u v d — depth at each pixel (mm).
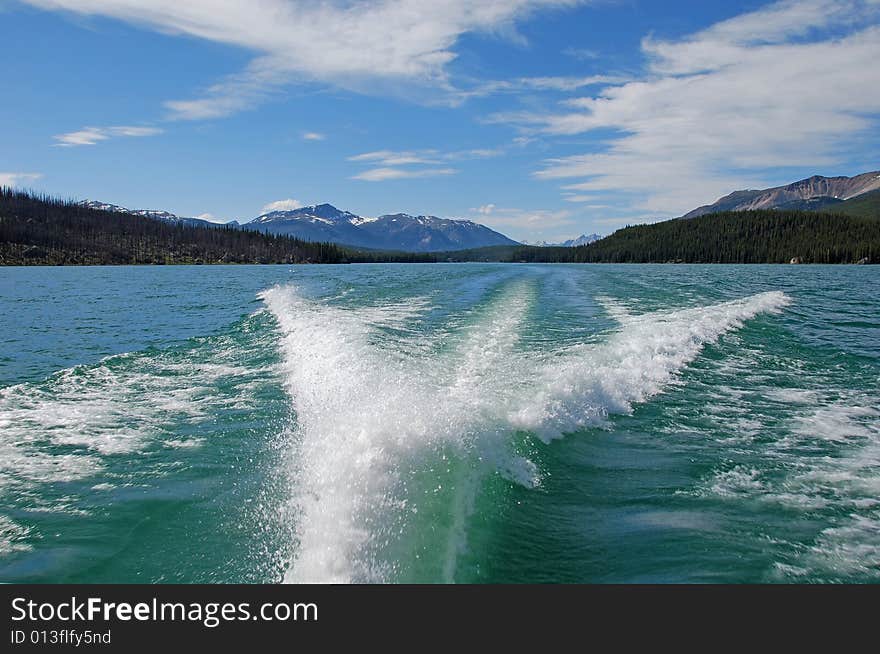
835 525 5387
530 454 6742
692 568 4734
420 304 22516
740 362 11938
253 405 8922
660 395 9586
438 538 4719
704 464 6781
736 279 45094
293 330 15305
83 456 6969
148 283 45531
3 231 106312
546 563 4734
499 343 13453
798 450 7250
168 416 8445
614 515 5555
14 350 14297
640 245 144375
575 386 9141
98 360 12945
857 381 10516
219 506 5625
